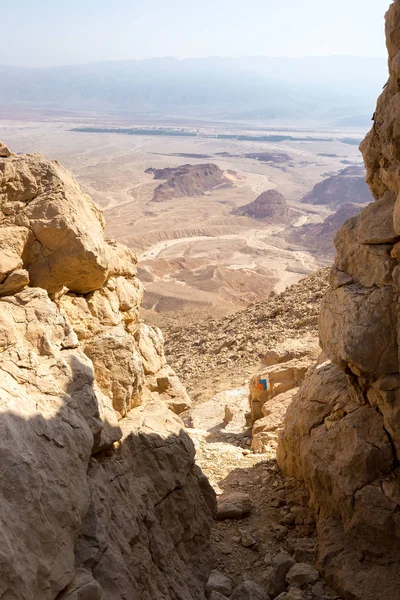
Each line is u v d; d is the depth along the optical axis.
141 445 6.97
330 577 7.25
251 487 9.71
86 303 7.62
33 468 4.91
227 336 25.75
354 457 7.67
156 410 7.78
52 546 4.80
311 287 27.83
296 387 14.03
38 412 5.45
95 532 5.38
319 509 8.30
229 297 94.06
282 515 8.75
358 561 7.29
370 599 6.81
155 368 9.77
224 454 11.26
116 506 5.95
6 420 5.03
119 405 7.32
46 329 6.40
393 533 7.21
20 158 7.43
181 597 6.15
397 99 7.54
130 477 6.55
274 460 10.54
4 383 5.52
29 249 7.07
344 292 7.71
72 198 7.42
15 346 6.02
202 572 7.09
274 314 26.30
